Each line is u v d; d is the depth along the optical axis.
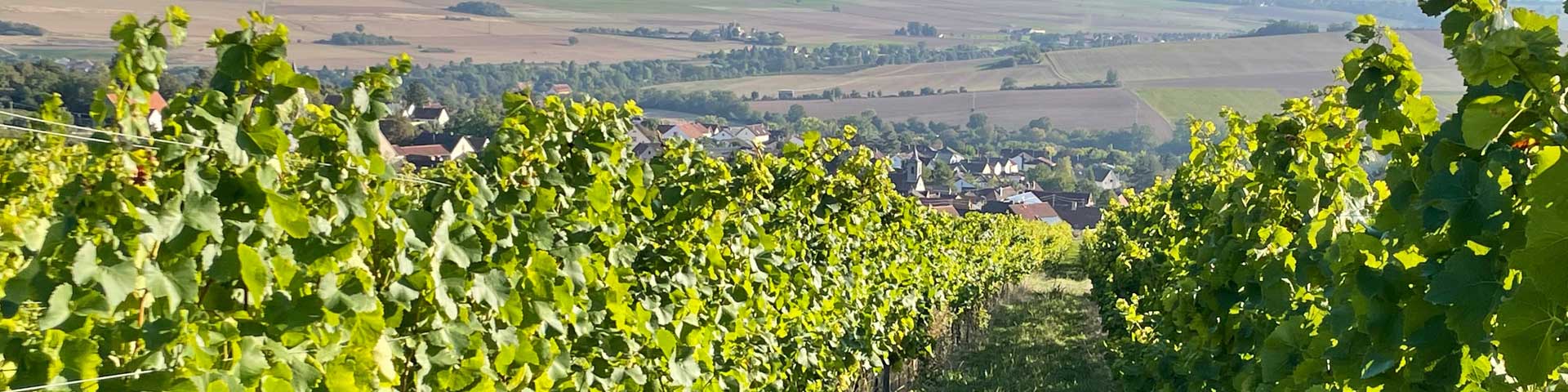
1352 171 5.08
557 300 4.52
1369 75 4.11
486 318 4.20
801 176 8.33
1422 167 3.26
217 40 2.86
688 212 6.38
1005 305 25.88
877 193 9.31
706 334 6.06
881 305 10.88
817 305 8.60
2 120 2.46
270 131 2.85
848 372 9.88
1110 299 16.88
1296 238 5.73
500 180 4.50
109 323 2.56
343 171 3.27
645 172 5.62
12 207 3.08
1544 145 2.79
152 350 2.53
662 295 5.87
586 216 5.14
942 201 61.25
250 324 2.88
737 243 6.66
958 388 13.89
